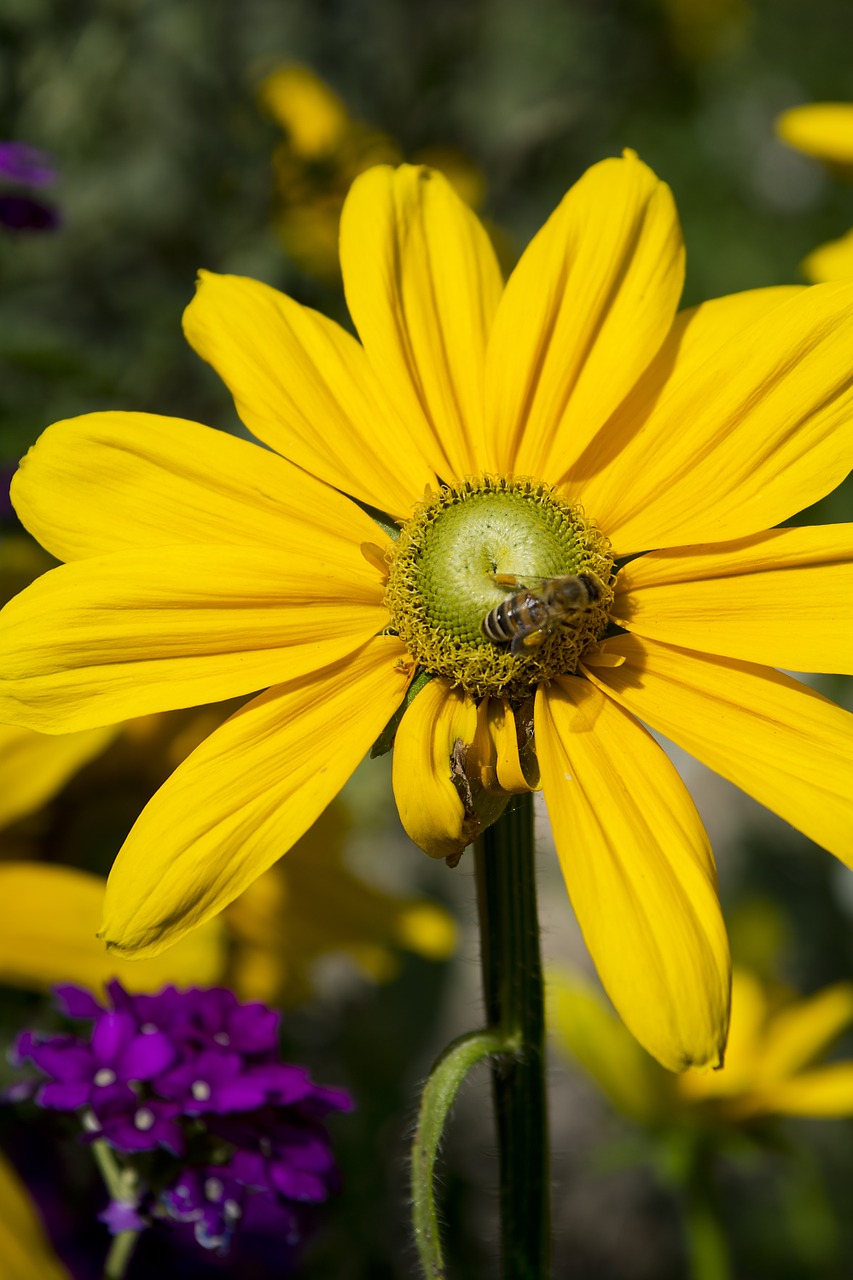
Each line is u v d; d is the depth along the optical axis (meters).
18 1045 0.35
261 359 0.36
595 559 0.35
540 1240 0.34
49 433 0.35
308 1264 0.44
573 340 0.36
